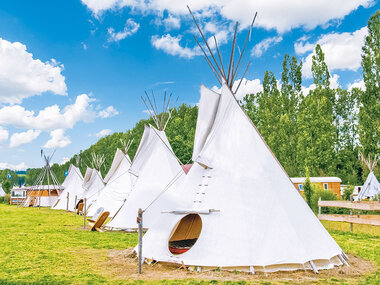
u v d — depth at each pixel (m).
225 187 8.48
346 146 49.66
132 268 7.84
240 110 9.64
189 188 9.29
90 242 11.95
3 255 9.50
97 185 30.53
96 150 82.69
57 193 45.00
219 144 9.32
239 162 8.81
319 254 7.54
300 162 41.19
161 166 16.77
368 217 15.46
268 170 8.68
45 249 10.50
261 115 53.53
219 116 9.69
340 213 17.23
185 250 8.48
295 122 50.16
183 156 47.06
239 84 10.12
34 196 41.66
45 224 18.80
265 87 57.31
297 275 6.93
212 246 7.57
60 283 6.49
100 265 8.20
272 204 8.05
